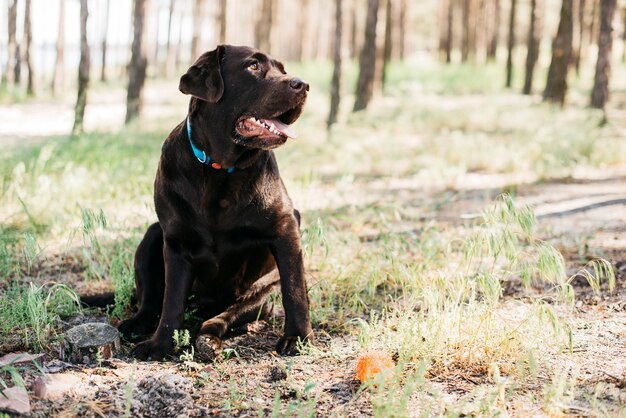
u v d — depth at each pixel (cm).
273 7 2902
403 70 2931
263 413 288
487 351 341
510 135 1380
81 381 318
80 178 705
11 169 761
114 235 597
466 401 286
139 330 400
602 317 412
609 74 1406
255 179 359
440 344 347
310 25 5116
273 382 324
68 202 673
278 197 370
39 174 746
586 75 2748
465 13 3353
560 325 340
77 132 1239
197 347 355
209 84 349
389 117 1681
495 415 264
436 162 1066
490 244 374
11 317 382
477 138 1252
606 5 1378
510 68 2550
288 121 367
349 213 731
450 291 387
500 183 955
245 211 360
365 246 587
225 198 357
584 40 3019
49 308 411
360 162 1127
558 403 273
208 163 354
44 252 559
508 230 372
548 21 4494
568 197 826
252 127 347
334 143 1264
